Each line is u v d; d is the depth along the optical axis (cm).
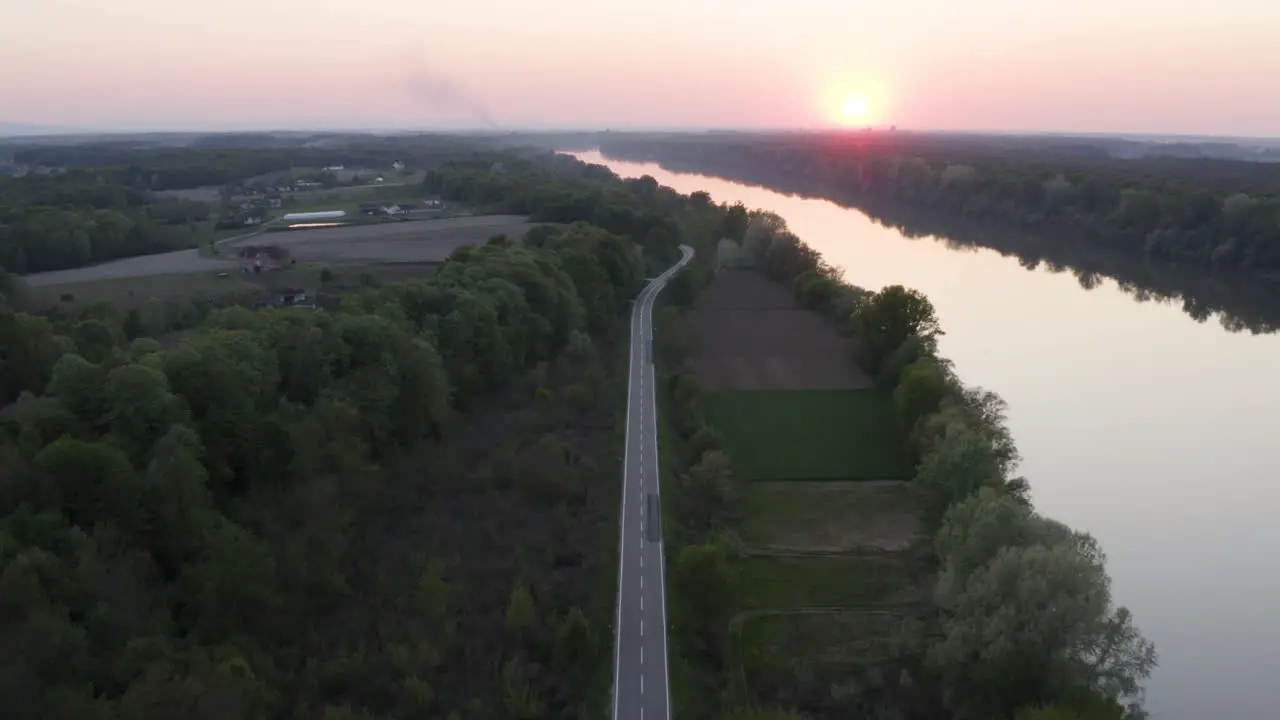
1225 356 15488
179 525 6994
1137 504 10238
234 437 8281
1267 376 14400
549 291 14600
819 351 15675
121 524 6631
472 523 9388
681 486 10456
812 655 7550
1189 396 13488
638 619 7819
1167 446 11712
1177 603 8425
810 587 8512
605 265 18138
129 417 7512
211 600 6412
